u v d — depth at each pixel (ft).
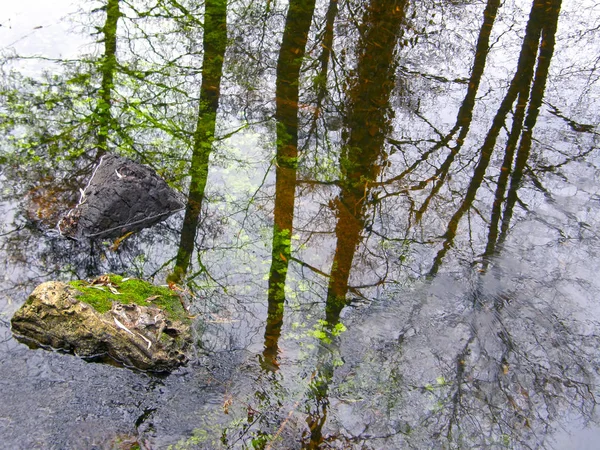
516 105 27.66
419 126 25.30
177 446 11.62
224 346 14.03
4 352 13.03
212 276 16.30
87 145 21.43
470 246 18.80
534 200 21.33
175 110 24.61
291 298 15.85
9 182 18.81
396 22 32.71
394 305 16.16
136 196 17.97
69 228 17.21
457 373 14.39
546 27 34.27
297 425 12.45
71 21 30.99
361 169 22.00
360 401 13.30
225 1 33.12
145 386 12.82
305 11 32.58
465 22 34.30
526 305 16.67
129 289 14.48
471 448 12.47
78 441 11.40
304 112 25.29
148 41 29.89
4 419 11.55
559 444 12.75
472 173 22.53
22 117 22.41
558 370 14.70
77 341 13.12
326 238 18.35
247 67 28.19
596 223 20.29
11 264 15.57
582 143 25.11
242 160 21.97
